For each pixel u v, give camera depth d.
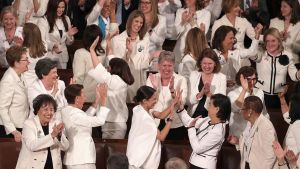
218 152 26.03
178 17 33.66
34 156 24.47
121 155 20.11
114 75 27.41
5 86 26.45
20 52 26.58
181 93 25.81
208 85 27.14
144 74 30.75
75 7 36.28
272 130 24.97
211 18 36.47
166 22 35.06
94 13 33.56
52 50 32.72
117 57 28.72
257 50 30.33
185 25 33.25
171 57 27.39
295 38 33.94
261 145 25.03
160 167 27.36
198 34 29.52
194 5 33.88
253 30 33.59
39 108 24.34
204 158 24.84
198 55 29.41
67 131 25.08
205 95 27.67
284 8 33.91
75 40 35.69
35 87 25.81
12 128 26.48
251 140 25.25
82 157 24.98
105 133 28.02
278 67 30.48
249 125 25.88
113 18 34.03
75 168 24.92
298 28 33.91
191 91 27.73
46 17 32.91
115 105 27.73
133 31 30.64
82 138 25.11
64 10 33.16
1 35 32.38
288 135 23.84
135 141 24.84
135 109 25.17
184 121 25.55
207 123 24.98
